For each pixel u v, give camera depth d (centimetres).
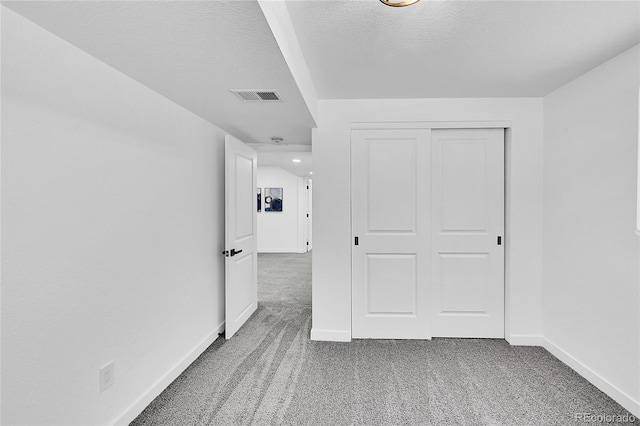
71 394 138
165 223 207
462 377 218
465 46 183
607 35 170
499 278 280
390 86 247
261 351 259
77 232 140
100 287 154
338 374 223
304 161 611
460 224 282
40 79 123
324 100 279
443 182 282
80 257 142
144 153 186
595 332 208
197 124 249
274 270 613
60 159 132
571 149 231
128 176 173
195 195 247
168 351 211
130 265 175
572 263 230
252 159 354
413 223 280
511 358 245
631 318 182
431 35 171
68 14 112
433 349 261
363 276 283
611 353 195
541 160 266
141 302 184
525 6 145
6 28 110
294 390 204
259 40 132
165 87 187
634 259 180
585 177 217
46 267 126
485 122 271
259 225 893
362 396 197
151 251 193
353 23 160
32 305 121
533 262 268
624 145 186
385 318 283
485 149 279
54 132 129
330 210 280
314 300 282
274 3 129
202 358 247
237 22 118
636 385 179
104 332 156
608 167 198
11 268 114
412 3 134
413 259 281
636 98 179
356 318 284
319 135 280
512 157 268
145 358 188
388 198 280
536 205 267
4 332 112
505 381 213
